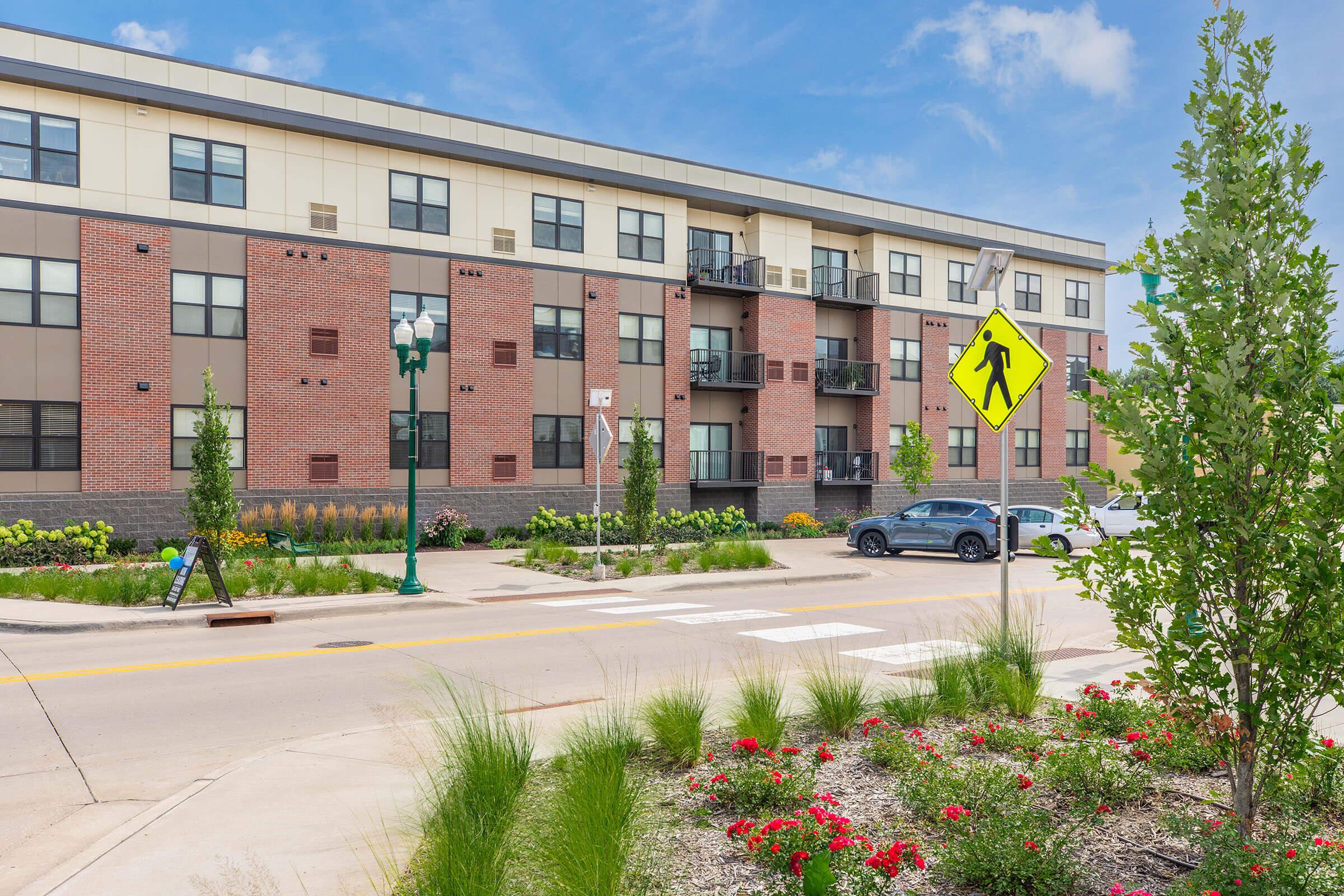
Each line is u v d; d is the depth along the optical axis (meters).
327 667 10.16
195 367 23.67
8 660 10.55
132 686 9.24
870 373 36.41
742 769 5.54
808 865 3.34
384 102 26.19
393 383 26.42
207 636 12.28
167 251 23.30
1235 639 4.12
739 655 10.59
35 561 20.31
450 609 15.24
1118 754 5.55
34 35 21.73
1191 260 4.12
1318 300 3.92
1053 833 4.29
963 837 4.35
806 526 32.59
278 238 24.78
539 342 28.98
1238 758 4.32
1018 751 5.86
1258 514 3.99
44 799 6.05
